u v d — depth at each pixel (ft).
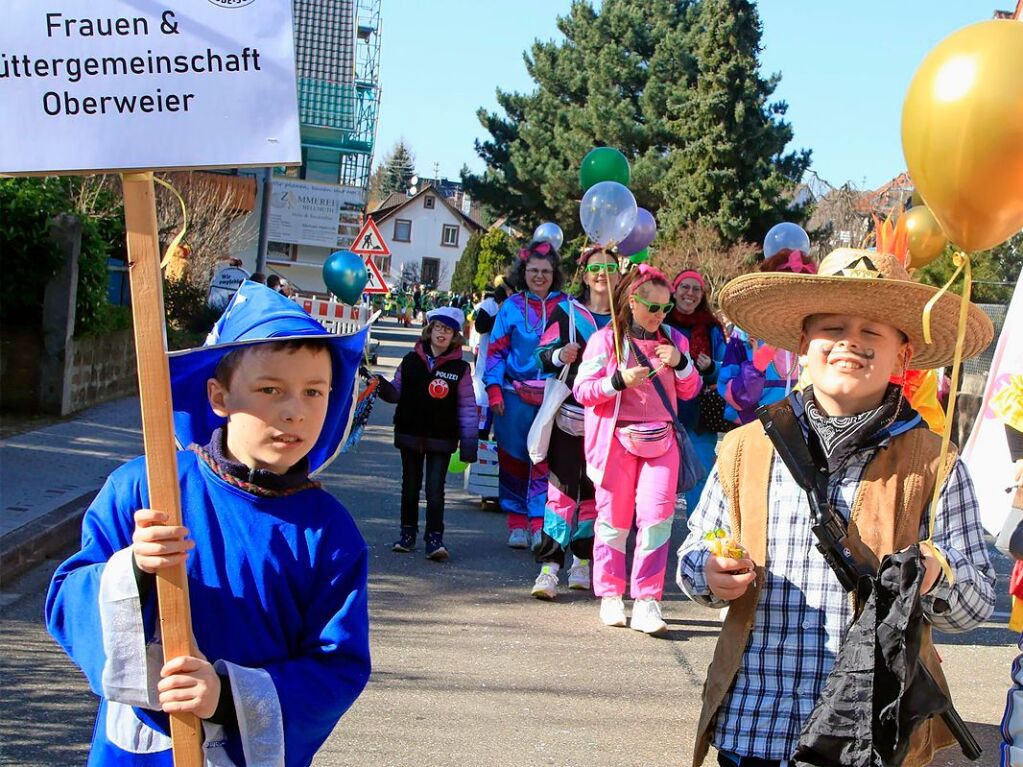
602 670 19.84
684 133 150.51
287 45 7.97
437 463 27.73
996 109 9.04
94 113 7.89
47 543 25.48
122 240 53.98
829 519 10.07
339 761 15.14
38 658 18.42
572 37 171.12
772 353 24.66
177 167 7.89
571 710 17.72
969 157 9.21
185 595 7.47
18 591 22.56
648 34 160.56
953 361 10.39
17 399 42.83
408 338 155.74
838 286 10.01
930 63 9.57
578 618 23.22
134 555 7.47
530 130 157.99
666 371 22.06
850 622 10.01
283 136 7.96
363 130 141.18
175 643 7.43
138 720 7.88
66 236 42.04
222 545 7.92
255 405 8.00
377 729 16.39
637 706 18.08
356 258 48.55
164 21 7.91
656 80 153.07
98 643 7.48
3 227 40.47
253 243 123.44
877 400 10.44
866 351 10.24
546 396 24.50
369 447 48.11
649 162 149.07
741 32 149.79
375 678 18.70
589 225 25.80
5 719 15.65
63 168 7.88
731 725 10.19
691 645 21.65
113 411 46.60
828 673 10.06
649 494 22.07
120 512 8.06
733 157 147.64
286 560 7.97
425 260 324.39
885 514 10.03
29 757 14.42
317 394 8.14
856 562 9.99
